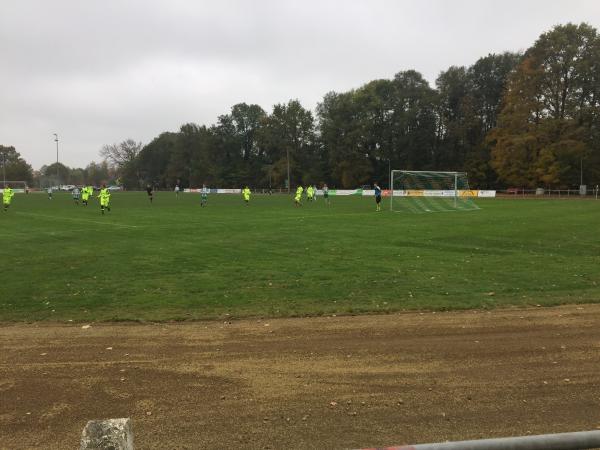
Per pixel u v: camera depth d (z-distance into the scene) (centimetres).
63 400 496
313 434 426
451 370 569
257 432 430
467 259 1365
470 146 8506
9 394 511
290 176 10869
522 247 1600
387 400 492
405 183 5494
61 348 655
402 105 9444
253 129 12562
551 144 6481
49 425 446
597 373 559
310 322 768
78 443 415
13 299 934
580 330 716
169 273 1184
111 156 15112
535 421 448
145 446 408
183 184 13775
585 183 6781
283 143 10788
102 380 546
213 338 693
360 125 9381
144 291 994
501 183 7862
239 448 405
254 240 1800
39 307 873
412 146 9088
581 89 6794
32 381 545
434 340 676
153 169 14788
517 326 738
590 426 439
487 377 548
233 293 969
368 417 457
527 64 6856
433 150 9181
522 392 509
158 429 436
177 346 660
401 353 626
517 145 6581
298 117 10825
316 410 471
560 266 1249
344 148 9450
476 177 7950
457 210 3572
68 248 1623
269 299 916
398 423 445
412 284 1041
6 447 409
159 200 5834
